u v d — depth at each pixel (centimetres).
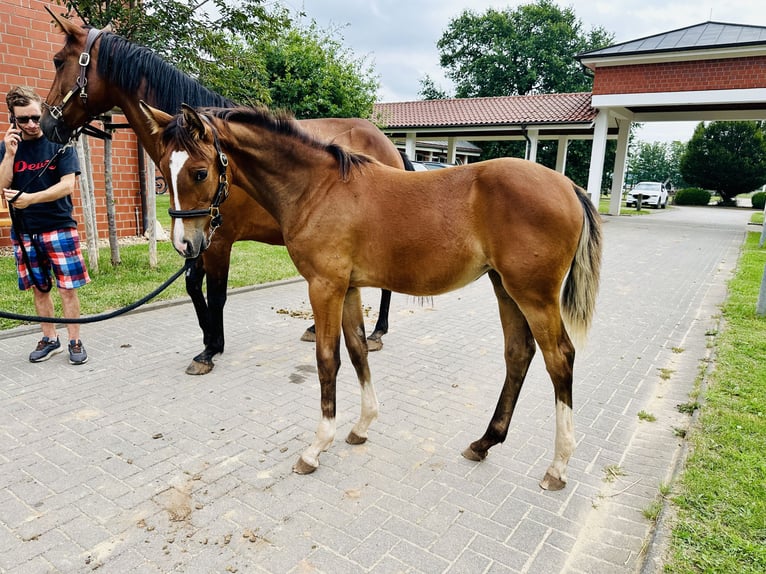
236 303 616
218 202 250
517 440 310
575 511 242
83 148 636
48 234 376
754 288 702
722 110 1756
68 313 395
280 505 240
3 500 238
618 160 1978
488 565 205
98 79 364
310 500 245
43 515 228
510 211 228
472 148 3002
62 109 368
